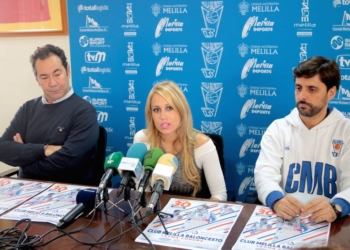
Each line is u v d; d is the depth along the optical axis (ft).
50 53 7.06
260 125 7.68
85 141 7.02
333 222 4.48
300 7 7.01
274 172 5.95
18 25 9.02
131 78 8.38
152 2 7.89
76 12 8.48
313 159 6.02
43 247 4.01
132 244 4.03
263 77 7.47
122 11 8.14
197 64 7.84
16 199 5.33
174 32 7.87
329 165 5.92
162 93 5.80
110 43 8.38
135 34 8.14
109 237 4.19
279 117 7.52
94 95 8.73
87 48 8.57
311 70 5.57
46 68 7.03
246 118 7.73
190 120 6.21
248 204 5.06
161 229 4.35
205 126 8.02
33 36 9.03
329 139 5.96
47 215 4.76
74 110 7.21
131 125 8.59
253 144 7.79
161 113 5.83
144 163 4.59
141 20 8.04
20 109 7.67
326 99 5.75
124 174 4.40
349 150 5.77
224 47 7.59
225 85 7.73
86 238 4.18
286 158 6.18
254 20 7.31
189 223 4.49
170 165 4.40
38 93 9.37
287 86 7.36
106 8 8.25
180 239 4.11
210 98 7.88
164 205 5.04
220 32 7.56
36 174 6.97
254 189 7.95
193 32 7.73
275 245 3.94
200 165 6.33
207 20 7.59
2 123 9.78
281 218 4.60
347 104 7.09
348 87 7.02
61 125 7.18
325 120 5.95
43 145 6.89
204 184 6.45
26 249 3.96
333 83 5.65
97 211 4.87
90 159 7.36
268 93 7.50
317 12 6.94
